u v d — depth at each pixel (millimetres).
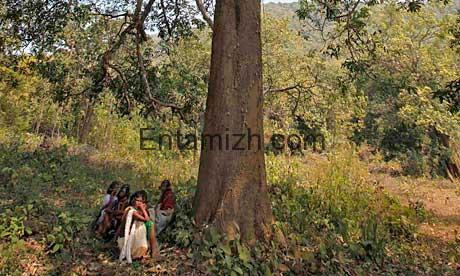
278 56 23891
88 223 7672
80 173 13156
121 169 14805
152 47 13938
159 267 6086
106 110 21641
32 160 13695
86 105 22047
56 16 11531
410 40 24703
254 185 6871
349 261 7020
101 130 21688
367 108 27797
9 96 22375
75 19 11938
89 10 11789
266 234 6801
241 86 6902
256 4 7090
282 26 24625
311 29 11914
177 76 15273
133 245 6316
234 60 6930
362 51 11055
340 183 11773
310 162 16312
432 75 24719
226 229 6562
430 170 24828
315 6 10820
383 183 17734
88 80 16422
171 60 15117
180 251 6602
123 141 21359
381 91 27172
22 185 10383
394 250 8289
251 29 7012
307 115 21516
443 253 8719
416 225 10453
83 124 22359
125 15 11203
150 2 10711
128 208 6434
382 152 27266
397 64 25062
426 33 25250
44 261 6062
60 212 8008
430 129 25766
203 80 18672
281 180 12414
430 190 18984
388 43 24797
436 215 12938
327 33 10922
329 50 10984
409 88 18719
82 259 6309
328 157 15492
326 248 7020
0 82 19812
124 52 14258
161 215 7254
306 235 8008
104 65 11594
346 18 10438
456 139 24703
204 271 5957
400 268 7301
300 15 10914
